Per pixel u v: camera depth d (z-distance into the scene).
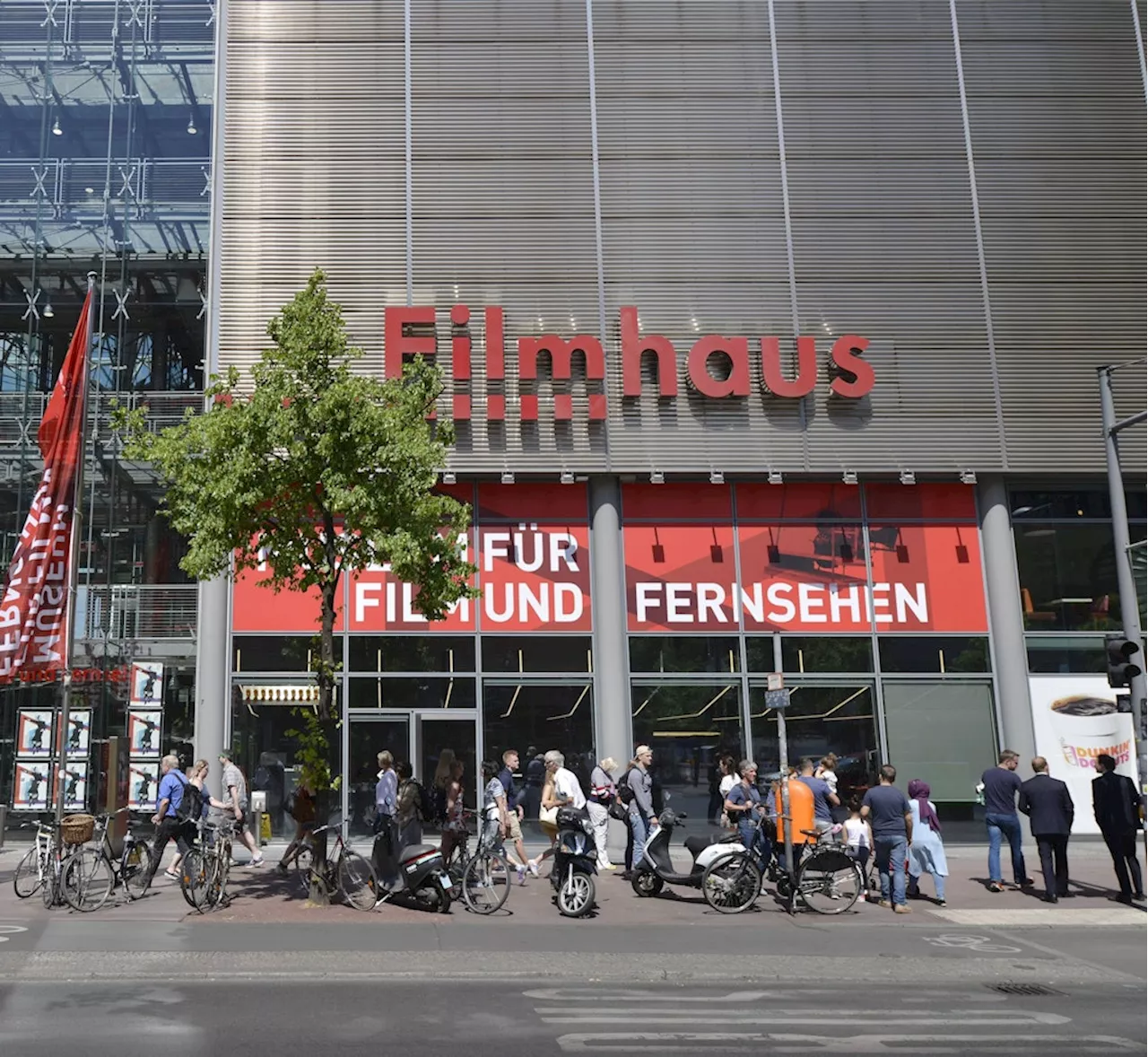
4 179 22.33
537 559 20.28
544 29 21.67
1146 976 10.31
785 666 20.25
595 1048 7.48
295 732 14.10
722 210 21.19
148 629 20.52
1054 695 20.48
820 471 20.45
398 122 21.17
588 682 19.94
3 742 20.22
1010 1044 7.71
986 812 15.47
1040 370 21.12
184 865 13.15
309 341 14.18
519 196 21.02
